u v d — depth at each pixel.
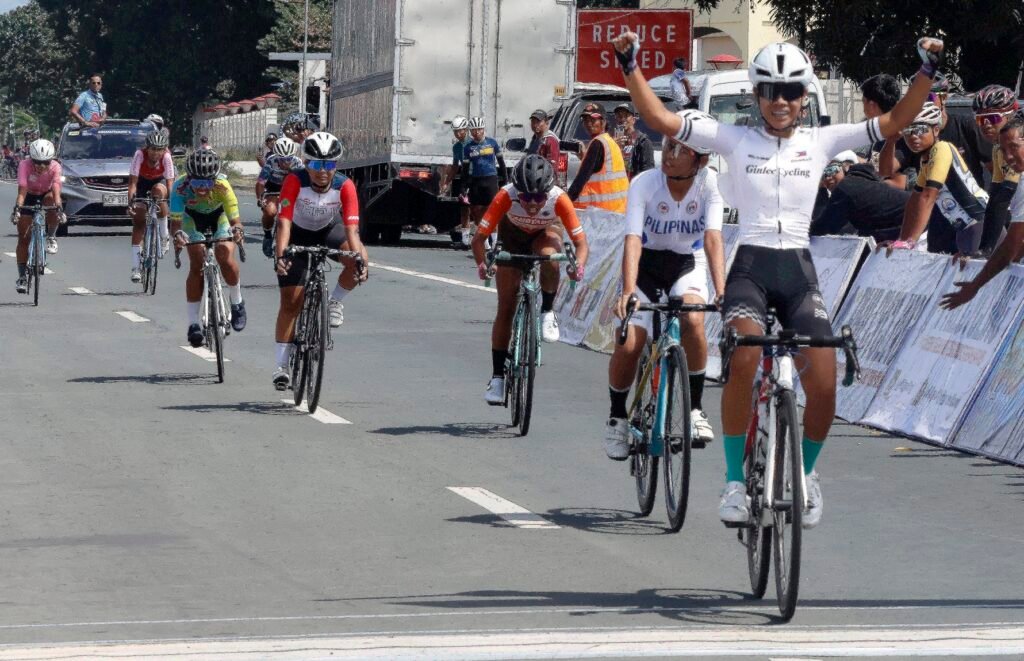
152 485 30.53
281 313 40.28
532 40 95.94
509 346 37.56
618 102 82.31
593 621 20.97
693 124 22.22
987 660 19.11
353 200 39.59
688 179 27.33
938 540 26.69
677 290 27.97
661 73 102.56
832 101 108.56
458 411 40.19
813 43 87.06
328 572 23.91
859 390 39.69
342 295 40.44
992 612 21.75
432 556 25.06
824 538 26.81
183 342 53.78
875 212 44.66
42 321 59.66
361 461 33.28
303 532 26.69
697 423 27.97
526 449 35.03
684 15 102.38
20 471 31.80
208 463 32.81
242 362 49.03
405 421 38.50
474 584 23.23
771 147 22.16
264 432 36.62
